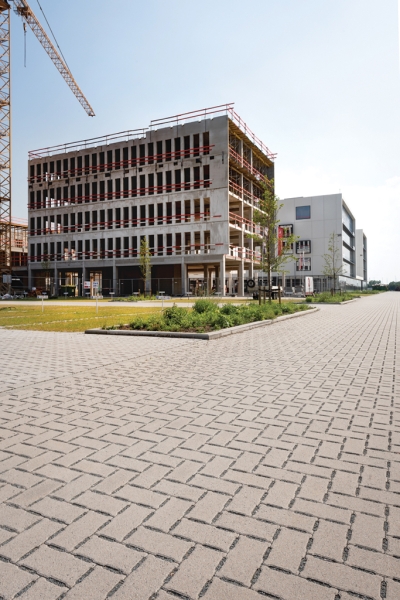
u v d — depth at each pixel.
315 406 5.11
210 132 50.47
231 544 2.38
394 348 9.80
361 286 114.75
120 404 5.24
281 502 2.83
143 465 3.44
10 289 56.66
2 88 59.75
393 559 2.24
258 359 8.34
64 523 2.61
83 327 14.72
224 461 3.51
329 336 12.08
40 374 7.05
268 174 65.38
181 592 2.00
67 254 60.31
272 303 23.41
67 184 60.69
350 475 3.24
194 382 6.40
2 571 2.17
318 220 74.50
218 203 49.97
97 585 2.06
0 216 59.75
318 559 2.24
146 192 54.78
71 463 3.49
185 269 52.12
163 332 11.92
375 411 4.91
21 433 4.23
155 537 2.45
